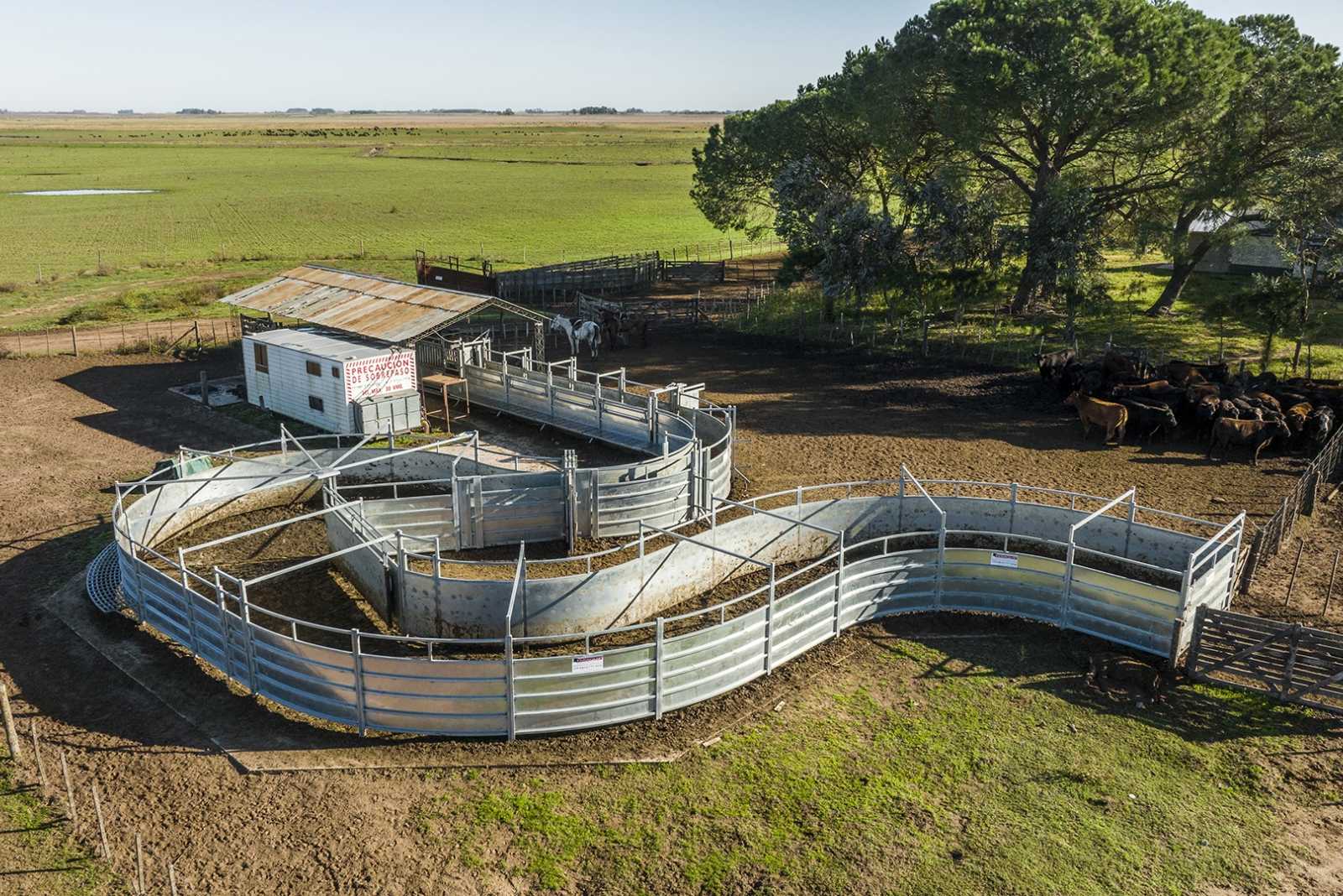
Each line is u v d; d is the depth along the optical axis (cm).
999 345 3956
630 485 2114
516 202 10412
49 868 1128
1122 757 1357
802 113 4697
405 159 16938
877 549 2120
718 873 1129
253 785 1284
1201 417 2670
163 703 1470
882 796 1269
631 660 1412
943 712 1467
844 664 1616
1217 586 1667
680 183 12925
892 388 3409
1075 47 3600
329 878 1116
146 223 8388
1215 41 3641
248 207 9606
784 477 2498
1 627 1702
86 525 2173
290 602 1830
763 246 7662
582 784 1293
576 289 5447
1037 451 2695
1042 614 1752
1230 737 1404
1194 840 1190
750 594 1513
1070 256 3916
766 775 1312
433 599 1662
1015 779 1305
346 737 1395
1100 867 1145
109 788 1273
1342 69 3597
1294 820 1227
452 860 1148
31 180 12312
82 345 4041
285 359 2955
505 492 2070
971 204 4203
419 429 2864
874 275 4169
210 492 2222
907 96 4116
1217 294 4838
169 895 1086
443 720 1386
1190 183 3978
